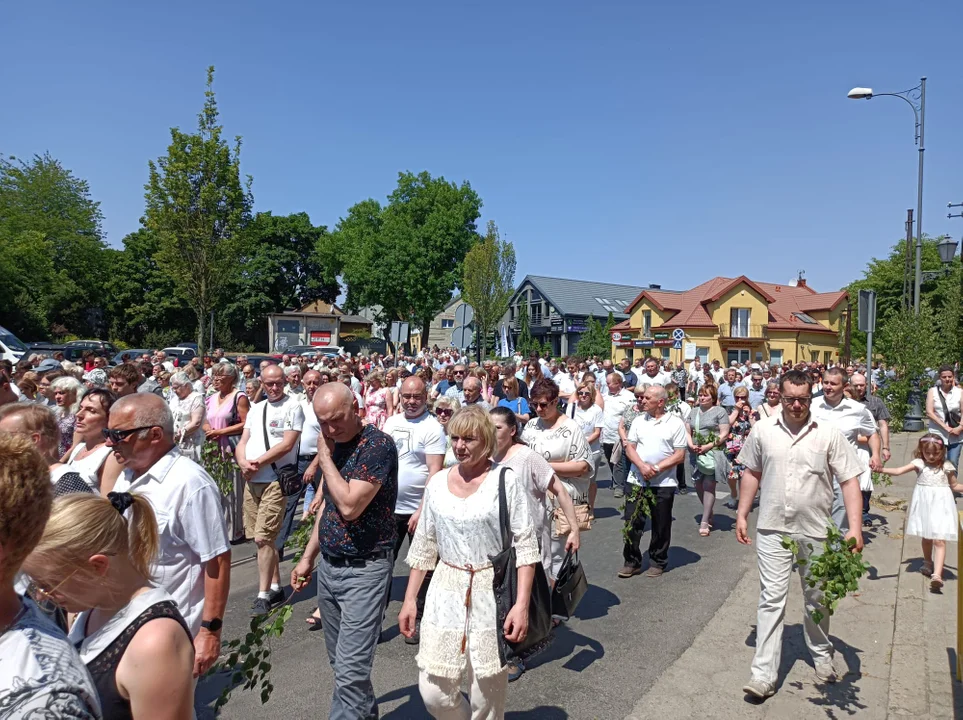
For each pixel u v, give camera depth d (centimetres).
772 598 422
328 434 356
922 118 1714
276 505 558
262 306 5812
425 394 554
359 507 344
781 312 5341
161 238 2209
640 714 401
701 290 5288
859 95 1634
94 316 5731
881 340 1838
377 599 353
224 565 310
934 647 475
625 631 522
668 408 928
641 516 651
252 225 2355
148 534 193
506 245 5091
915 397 1620
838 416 651
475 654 310
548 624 334
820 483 420
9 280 4303
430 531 341
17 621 150
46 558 169
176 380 694
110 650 171
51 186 5491
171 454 312
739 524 445
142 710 169
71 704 139
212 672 310
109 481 374
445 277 5681
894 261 5797
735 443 907
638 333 5256
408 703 412
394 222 5700
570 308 6188
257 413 568
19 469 154
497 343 5334
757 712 401
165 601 182
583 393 834
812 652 438
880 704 406
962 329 1906
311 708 408
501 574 322
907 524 606
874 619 530
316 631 525
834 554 392
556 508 526
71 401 622
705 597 597
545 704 412
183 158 2175
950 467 596
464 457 330
